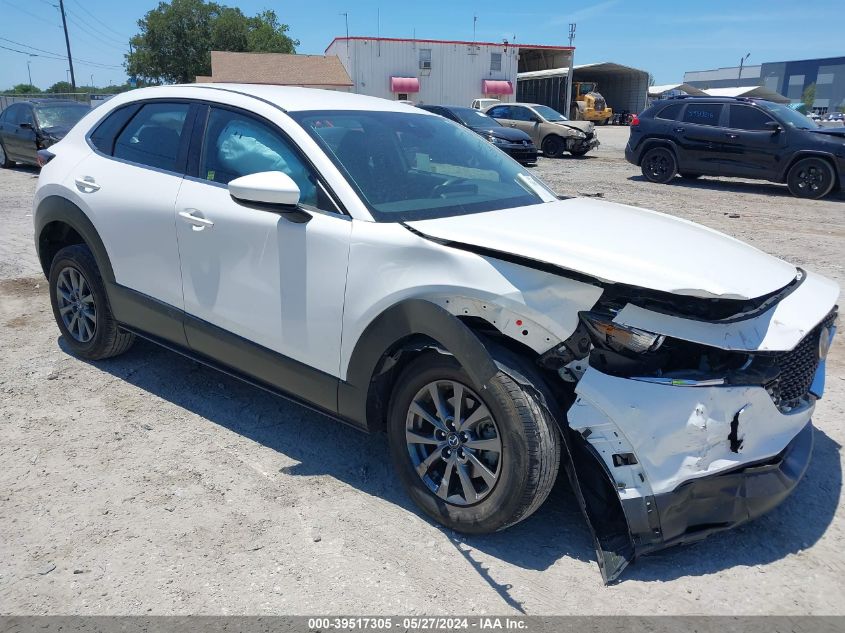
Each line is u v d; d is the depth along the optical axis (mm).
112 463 3332
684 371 2457
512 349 2736
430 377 2768
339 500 3074
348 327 2936
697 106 14008
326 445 3562
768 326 2521
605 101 50906
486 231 2809
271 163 3291
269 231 3154
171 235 3578
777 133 12914
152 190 3691
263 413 3889
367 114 3639
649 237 2914
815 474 3340
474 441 2695
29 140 14445
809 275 3045
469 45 40719
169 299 3699
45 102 15094
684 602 2482
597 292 2439
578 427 2479
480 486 2783
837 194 13266
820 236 9000
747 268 2758
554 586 2555
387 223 2914
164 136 3820
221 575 2582
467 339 2564
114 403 3961
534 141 20609
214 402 4008
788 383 2697
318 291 3012
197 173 3572
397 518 2955
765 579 2613
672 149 14328
